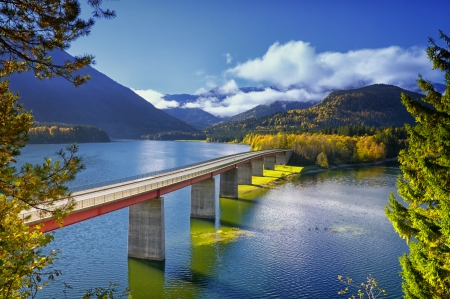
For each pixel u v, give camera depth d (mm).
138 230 47875
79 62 13258
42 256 12164
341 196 93000
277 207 80000
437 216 21047
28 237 11594
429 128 19781
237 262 46656
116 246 51781
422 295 20609
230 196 90875
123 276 41969
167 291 38562
